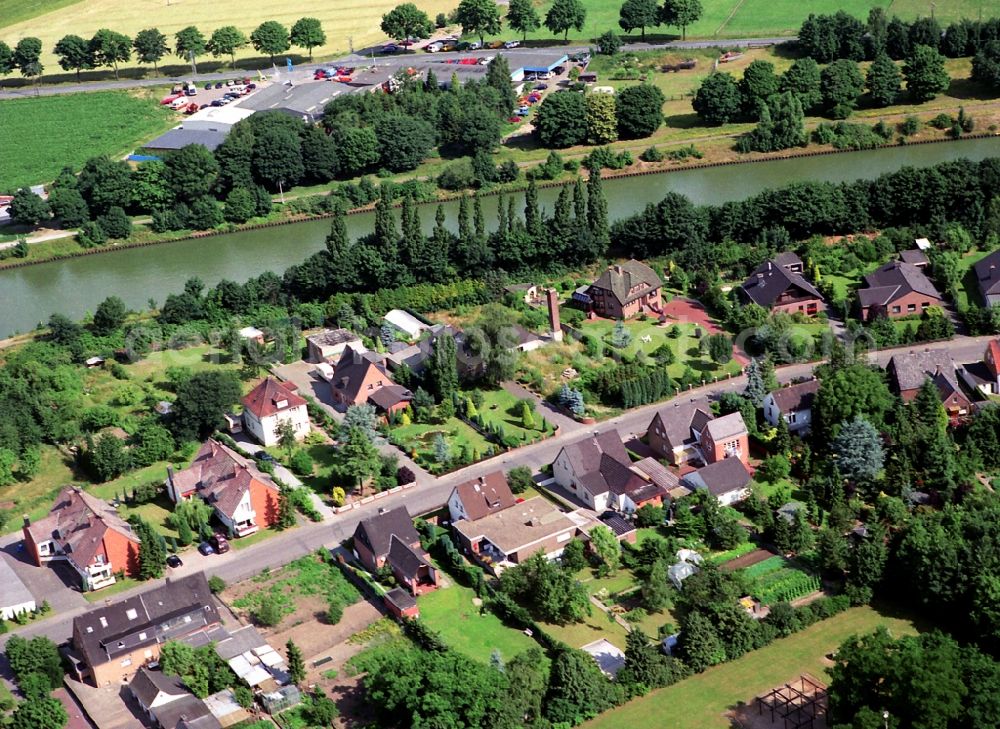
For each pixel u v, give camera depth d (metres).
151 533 191.62
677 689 163.62
